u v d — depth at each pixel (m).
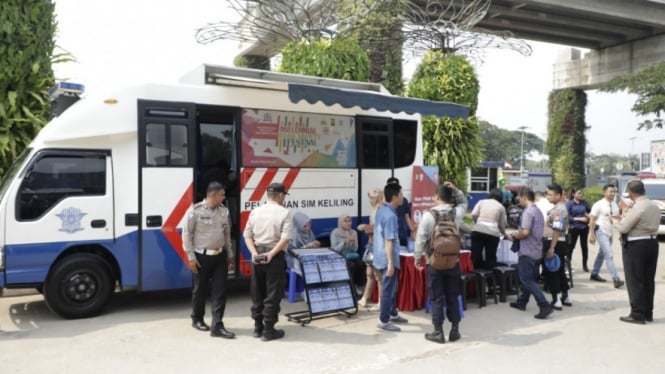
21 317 6.80
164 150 7.07
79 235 6.60
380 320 6.33
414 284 7.29
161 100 7.11
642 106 25.97
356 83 9.05
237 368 5.07
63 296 6.59
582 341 6.04
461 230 8.28
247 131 7.75
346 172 8.62
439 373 5.00
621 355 5.56
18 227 6.31
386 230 6.20
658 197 17.45
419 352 5.59
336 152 8.55
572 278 9.52
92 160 6.74
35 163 6.48
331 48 10.81
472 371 5.06
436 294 5.96
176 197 7.12
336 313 6.99
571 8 26.27
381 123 9.09
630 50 32.25
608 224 9.30
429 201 9.52
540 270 8.72
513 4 25.78
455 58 13.63
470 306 7.73
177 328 6.36
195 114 7.32
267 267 5.88
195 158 7.28
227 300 7.93
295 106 8.18
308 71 10.63
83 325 6.45
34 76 8.66
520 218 7.39
